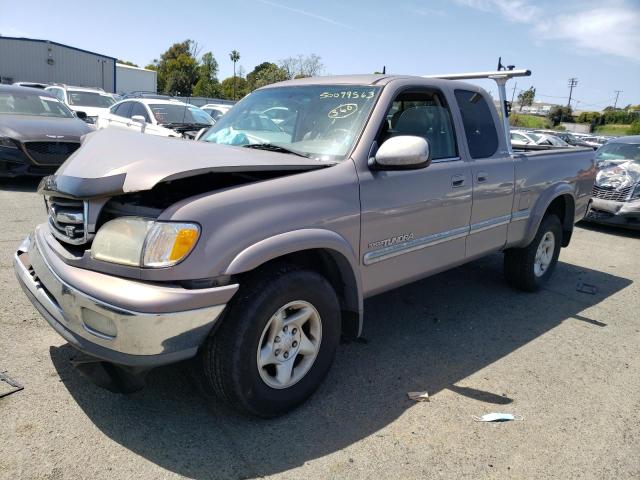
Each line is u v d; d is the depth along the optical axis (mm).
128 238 2486
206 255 2449
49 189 2871
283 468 2537
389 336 4180
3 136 8539
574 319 4781
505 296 5297
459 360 3820
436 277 5793
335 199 3000
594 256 7406
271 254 2617
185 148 2941
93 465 2451
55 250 2793
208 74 60250
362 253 3240
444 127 3988
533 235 4977
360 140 3271
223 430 2789
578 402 3316
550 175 5090
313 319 2990
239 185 2715
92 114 14836
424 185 3607
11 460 2432
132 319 2332
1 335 3607
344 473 2529
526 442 2865
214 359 2625
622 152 9797
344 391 3289
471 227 4160
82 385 3090
